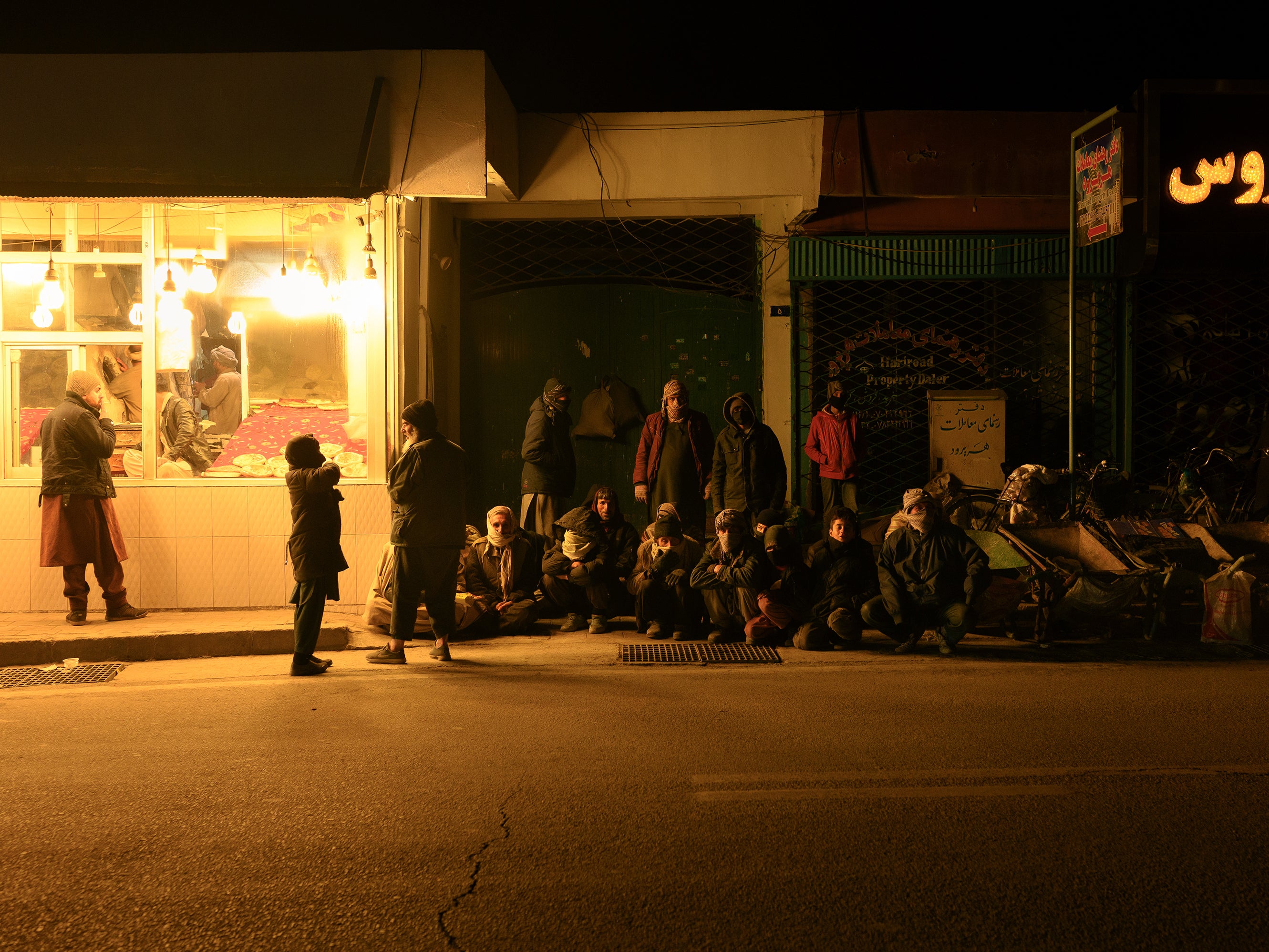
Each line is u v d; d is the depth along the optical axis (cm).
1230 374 1047
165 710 587
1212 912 320
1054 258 1035
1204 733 522
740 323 1083
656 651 755
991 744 504
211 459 900
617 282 1095
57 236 906
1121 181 798
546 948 300
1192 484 909
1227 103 994
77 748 507
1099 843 375
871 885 340
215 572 888
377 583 839
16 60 860
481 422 1097
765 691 628
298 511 684
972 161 1015
